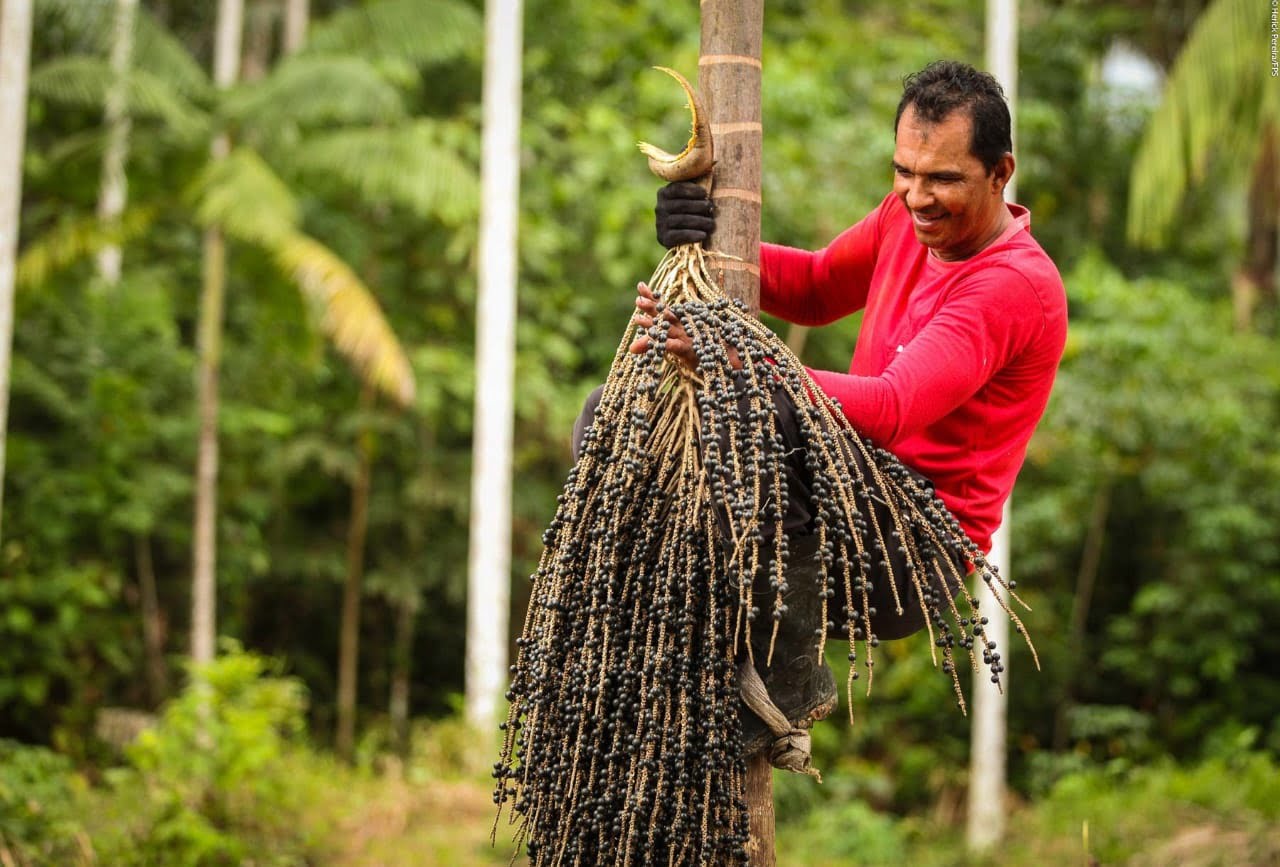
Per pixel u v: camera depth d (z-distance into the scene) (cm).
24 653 1167
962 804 1366
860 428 281
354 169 1151
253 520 1382
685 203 305
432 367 1377
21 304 1145
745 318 287
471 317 1477
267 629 1554
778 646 297
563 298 1410
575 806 289
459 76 1504
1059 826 1157
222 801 916
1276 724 1398
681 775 281
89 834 839
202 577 1201
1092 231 1720
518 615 1523
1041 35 1698
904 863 1181
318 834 930
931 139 283
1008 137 286
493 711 1198
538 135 1399
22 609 1141
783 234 1348
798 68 1441
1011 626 1326
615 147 1366
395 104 1140
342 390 1472
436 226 1423
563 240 1387
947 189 284
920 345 285
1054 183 1694
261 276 1174
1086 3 1781
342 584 1540
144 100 1077
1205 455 1390
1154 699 1476
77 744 1159
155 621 1325
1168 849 1009
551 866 297
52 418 1242
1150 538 1511
